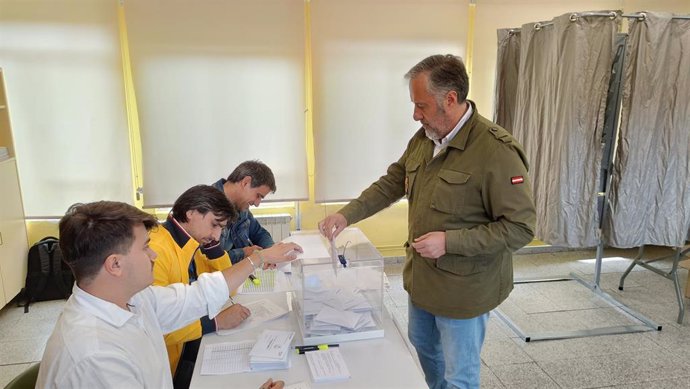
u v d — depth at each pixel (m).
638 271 4.05
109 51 3.37
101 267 1.03
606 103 2.84
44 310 3.28
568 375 2.53
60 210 3.55
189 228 1.72
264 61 3.56
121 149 3.52
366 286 1.58
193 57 3.46
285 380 1.30
